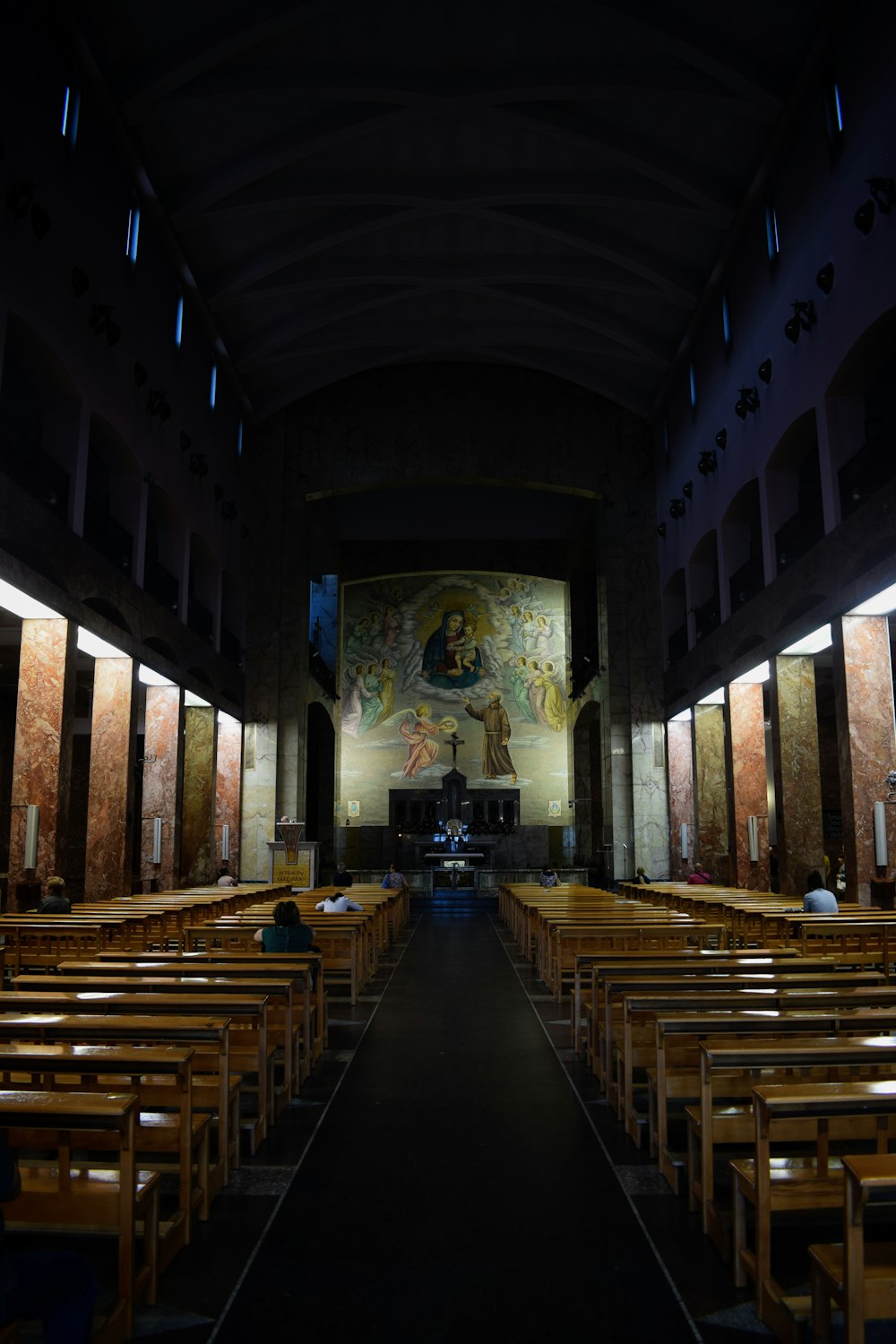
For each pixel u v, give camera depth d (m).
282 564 26.98
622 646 26.94
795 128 16.42
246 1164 5.02
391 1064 7.33
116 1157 4.91
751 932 11.31
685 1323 3.39
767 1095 3.37
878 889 13.44
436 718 35.78
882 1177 2.61
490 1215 4.32
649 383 26.41
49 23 13.94
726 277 20.69
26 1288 2.68
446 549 35.38
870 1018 4.45
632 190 19.58
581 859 33.53
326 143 17.97
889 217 13.02
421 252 22.77
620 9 15.09
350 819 35.12
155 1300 3.54
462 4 15.56
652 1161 5.03
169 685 20.22
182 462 20.81
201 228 19.88
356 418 27.89
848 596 14.18
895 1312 2.72
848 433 15.29
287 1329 3.36
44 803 13.79
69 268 14.73
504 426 27.86
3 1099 3.37
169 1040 4.35
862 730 14.38
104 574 15.88
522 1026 8.92
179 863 19.75
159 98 15.98
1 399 16.94
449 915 25.23
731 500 20.64
